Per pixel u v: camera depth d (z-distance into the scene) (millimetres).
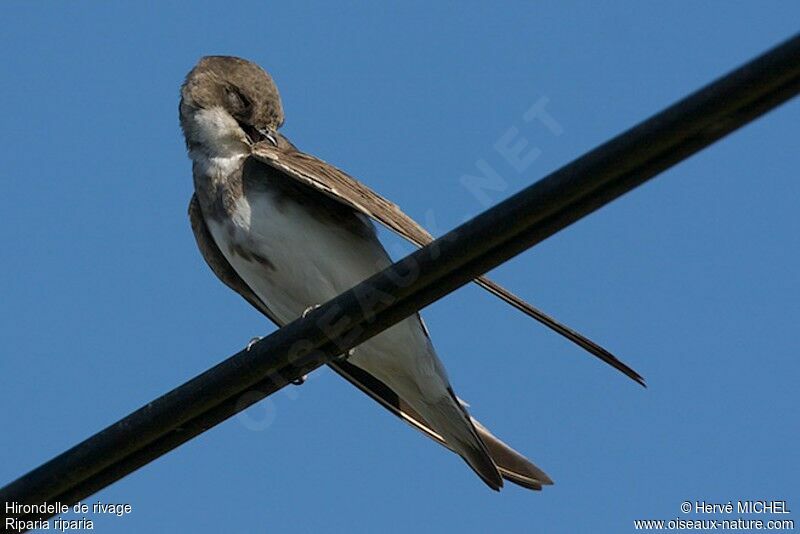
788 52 8164
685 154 8883
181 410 11086
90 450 11258
